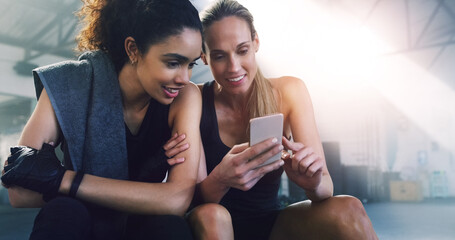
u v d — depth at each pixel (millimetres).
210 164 1186
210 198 939
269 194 1166
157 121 985
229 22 1003
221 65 1046
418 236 3803
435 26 10062
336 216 912
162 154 958
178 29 792
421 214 6254
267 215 1137
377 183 9898
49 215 648
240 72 1042
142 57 838
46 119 859
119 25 868
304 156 897
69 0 6953
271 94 1156
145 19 809
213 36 1016
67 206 663
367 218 909
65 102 864
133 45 854
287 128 1248
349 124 11188
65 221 644
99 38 938
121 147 902
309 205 997
